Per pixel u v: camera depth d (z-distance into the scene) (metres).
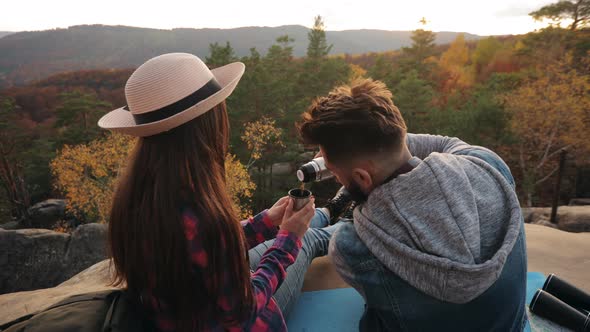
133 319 0.99
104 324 0.92
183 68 1.05
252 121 32.19
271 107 31.45
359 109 0.96
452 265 0.88
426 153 1.61
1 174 40.69
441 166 0.99
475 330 1.04
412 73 34.28
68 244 12.38
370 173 1.03
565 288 1.77
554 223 10.18
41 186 43.66
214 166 1.05
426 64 55.66
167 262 0.95
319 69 38.38
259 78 32.19
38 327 0.89
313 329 1.78
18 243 12.01
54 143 42.84
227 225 0.98
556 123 26.45
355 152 0.99
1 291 11.65
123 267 1.03
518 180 30.80
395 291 1.04
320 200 31.20
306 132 1.04
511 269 1.01
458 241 0.91
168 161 0.98
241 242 1.03
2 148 40.25
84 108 41.25
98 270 3.70
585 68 31.44
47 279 12.03
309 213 1.33
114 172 27.03
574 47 36.38
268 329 1.17
